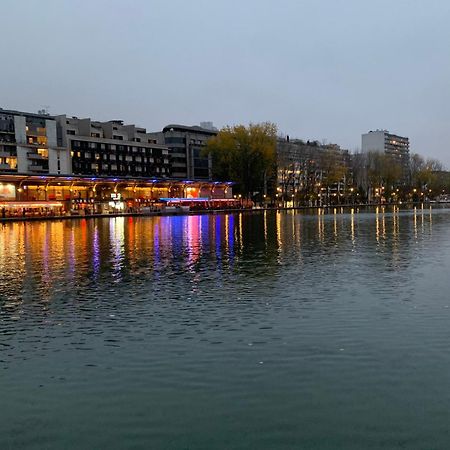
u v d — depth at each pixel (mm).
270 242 42250
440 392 10664
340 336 14312
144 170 151250
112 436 9211
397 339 13984
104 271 26797
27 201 103625
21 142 120000
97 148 137875
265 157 137375
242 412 9984
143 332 15109
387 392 10703
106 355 13180
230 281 23141
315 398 10500
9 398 10781
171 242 43719
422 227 59375
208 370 12031
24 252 36500
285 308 17625
